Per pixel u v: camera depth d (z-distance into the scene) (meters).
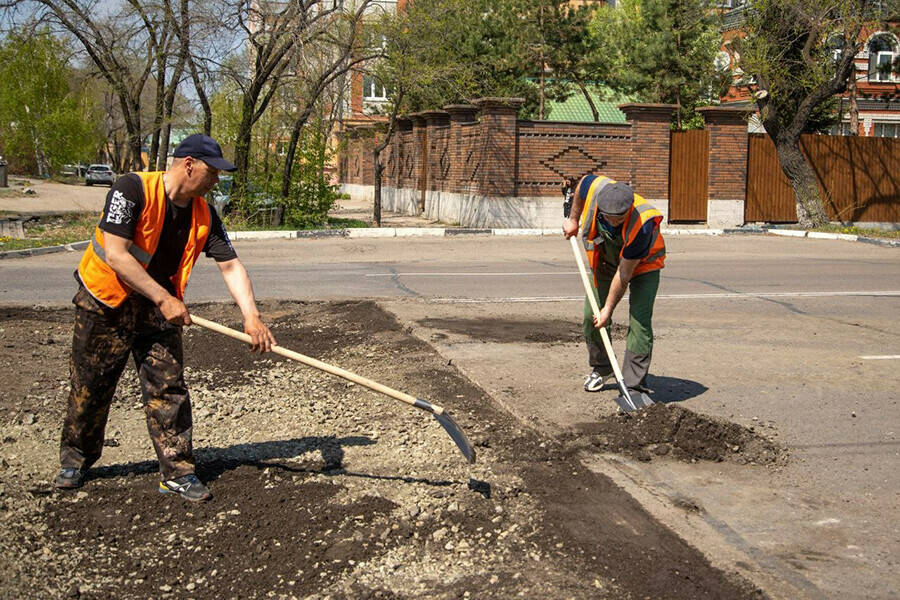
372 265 14.48
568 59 29.58
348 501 4.33
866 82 38.97
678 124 32.44
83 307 4.27
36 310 9.46
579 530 4.05
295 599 3.43
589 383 6.40
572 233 6.26
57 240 17.81
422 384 6.66
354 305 10.11
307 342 8.17
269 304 10.12
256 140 21.75
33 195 38.00
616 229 5.75
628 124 22.61
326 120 23.30
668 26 31.28
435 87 23.02
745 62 22.17
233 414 5.83
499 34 28.78
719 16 26.92
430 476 4.72
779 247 18.44
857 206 23.78
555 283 12.35
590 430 5.48
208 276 12.50
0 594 3.42
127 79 20.98
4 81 50.41
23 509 4.20
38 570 3.62
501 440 5.33
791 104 24.28
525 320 9.32
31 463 4.84
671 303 10.71
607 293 6.33
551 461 4.98
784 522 4.18
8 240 17.58
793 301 10.91
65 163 55.28
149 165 21.94
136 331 4.33
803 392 6.57
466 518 4.14
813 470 4.92
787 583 3.55
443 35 22.25
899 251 17.72
